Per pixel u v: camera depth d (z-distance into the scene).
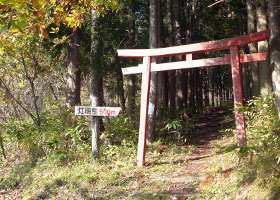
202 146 9.90
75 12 5.67
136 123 10.92
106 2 6.60
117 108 7.14
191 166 6.86
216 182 5.62
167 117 13.05
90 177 6.33
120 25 11.54
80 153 7.81
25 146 8.30
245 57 6.63
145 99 7.12
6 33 6.77
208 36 19.94
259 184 4.74
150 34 9.11
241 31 15.42
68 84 11.13
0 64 9.20
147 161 7.37
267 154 5.49
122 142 8.54
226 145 8.62
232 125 12.36
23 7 3.14
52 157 7.59
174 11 15.90
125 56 7.41
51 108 10.71
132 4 13.45
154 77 9.13
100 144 8.30
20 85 10.55
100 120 10.20
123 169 6.79
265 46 8.62
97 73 9.58
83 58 12.11
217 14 18.23
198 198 5.19
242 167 5.70
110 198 5.61
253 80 11.22
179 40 14.84
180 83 14.98
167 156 8.00
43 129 8.62
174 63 7.06
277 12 5.73
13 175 7.55
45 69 9.95
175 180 5.98
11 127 8.75
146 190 5.72
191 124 12.58
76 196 5.92
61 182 6.49
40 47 8.74
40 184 6.67
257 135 6.50
